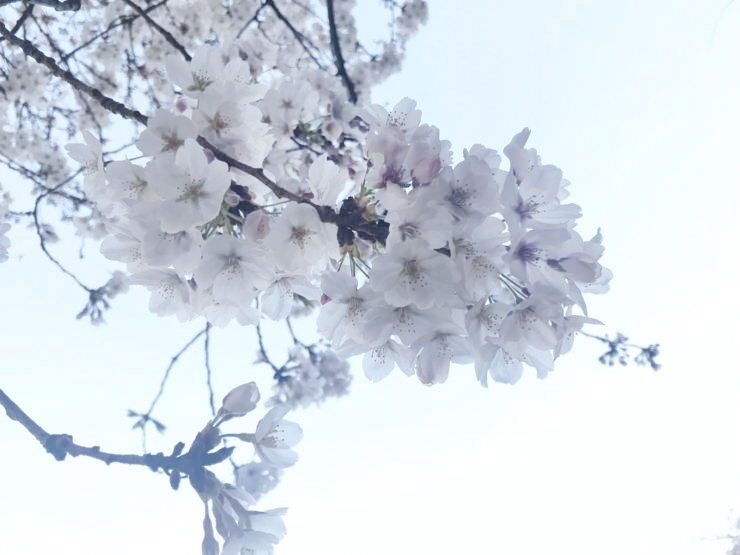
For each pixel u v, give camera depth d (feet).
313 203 0.99
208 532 0.86
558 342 0.91
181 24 2.45
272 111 1.36
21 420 0.96
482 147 1.00
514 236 0.91
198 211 0.92
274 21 2.49
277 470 0.94
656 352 1.77
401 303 0.89
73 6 1.37
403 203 0.88
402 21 2.50
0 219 1.96
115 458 0.90
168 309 1.06
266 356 1.96
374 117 1.03
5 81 2.41
